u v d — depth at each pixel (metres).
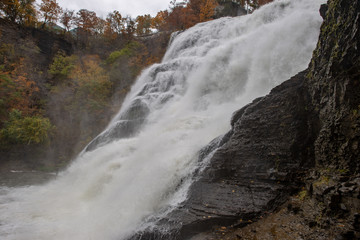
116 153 11.01
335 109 4.82
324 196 4.28
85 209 7.75
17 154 16.08
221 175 6.14
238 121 6.82
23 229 6.41
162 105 16.41
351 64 4.61
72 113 20.77
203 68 15.51
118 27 38.34
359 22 4.47
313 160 5.42
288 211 4.72
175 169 7.09
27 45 26.38
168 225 5.12
